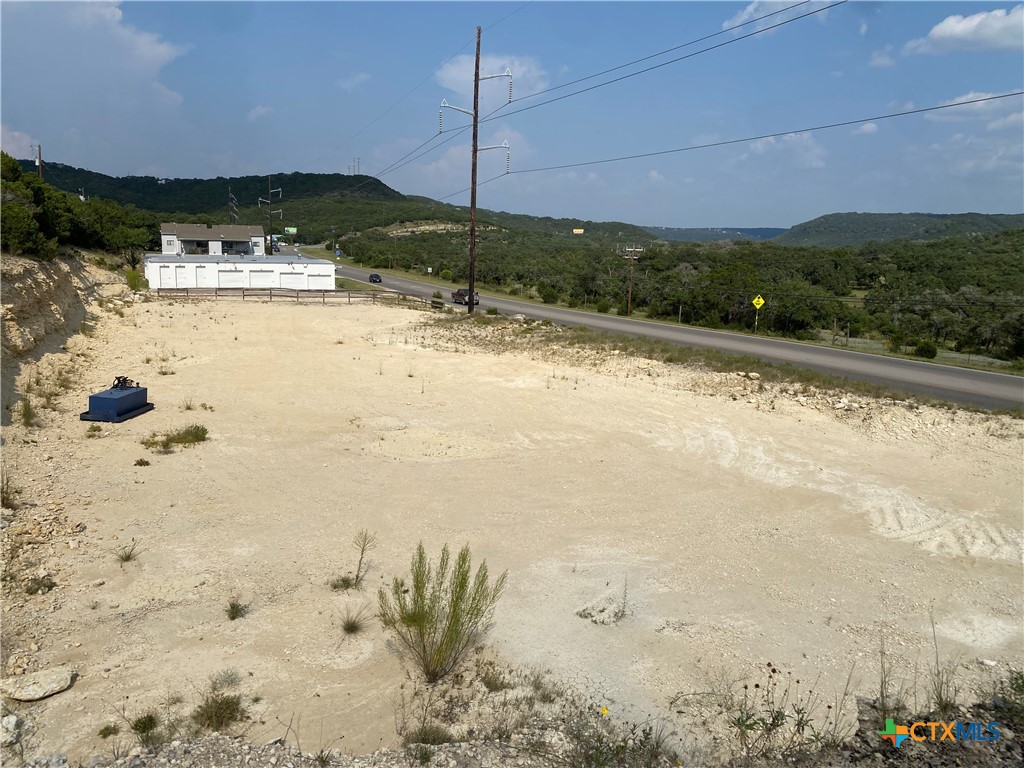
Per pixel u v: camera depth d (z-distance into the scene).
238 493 11.55
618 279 70.69
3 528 8.98
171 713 5.85
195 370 23.12
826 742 5.86
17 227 31.67
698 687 6.67
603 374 23.89
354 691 6.38
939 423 16.66
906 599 8.68
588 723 6.03
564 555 9.69
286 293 59.22
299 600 8.04
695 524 11.05
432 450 14.78
